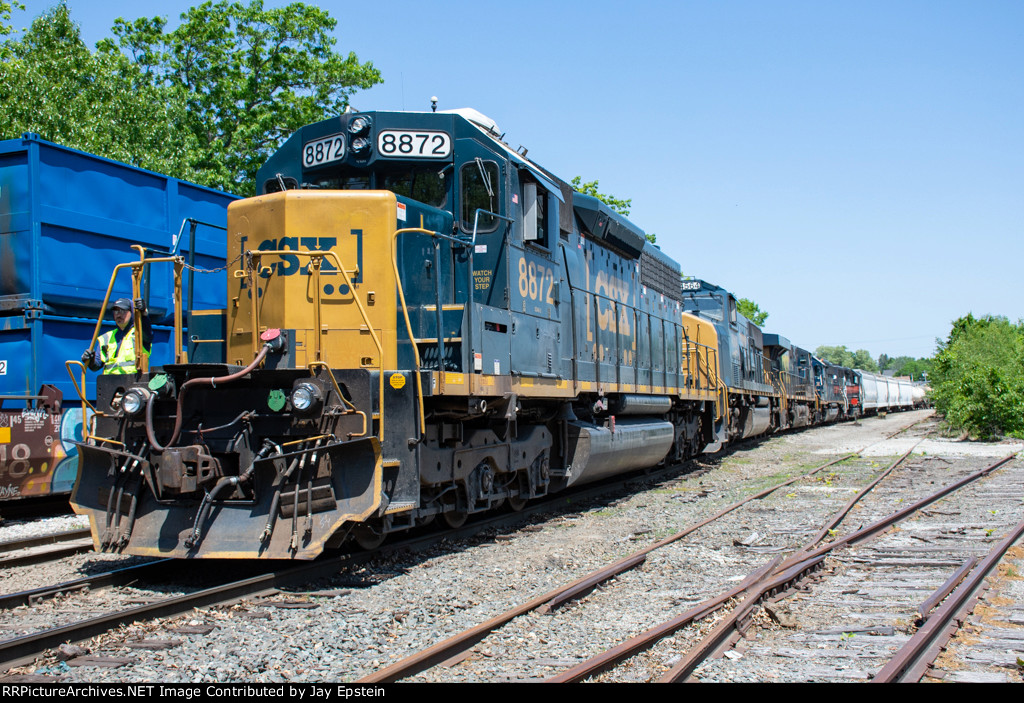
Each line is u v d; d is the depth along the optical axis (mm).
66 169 9805
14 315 9570
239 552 5711
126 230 10391
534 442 8961
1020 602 5656
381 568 6461
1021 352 29828
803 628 4969
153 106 21328
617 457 11086
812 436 27219
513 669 4137
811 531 8375
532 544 7656
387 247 6645
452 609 5312
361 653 4387
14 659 4086
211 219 11742
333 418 5832
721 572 6594
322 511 5777
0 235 9508
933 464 16344
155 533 5996
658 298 14086
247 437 5980
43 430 9047
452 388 6648
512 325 7891
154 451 6031
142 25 25453
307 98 25688
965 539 7992
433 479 6875
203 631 4664
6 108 17406
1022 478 13523
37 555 6891
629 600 5695
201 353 7102
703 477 14062
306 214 6609
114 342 7301
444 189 7750
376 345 6000
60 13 20891
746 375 21297
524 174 8234
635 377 12234
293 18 25594
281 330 6340
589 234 10961
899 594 5809
